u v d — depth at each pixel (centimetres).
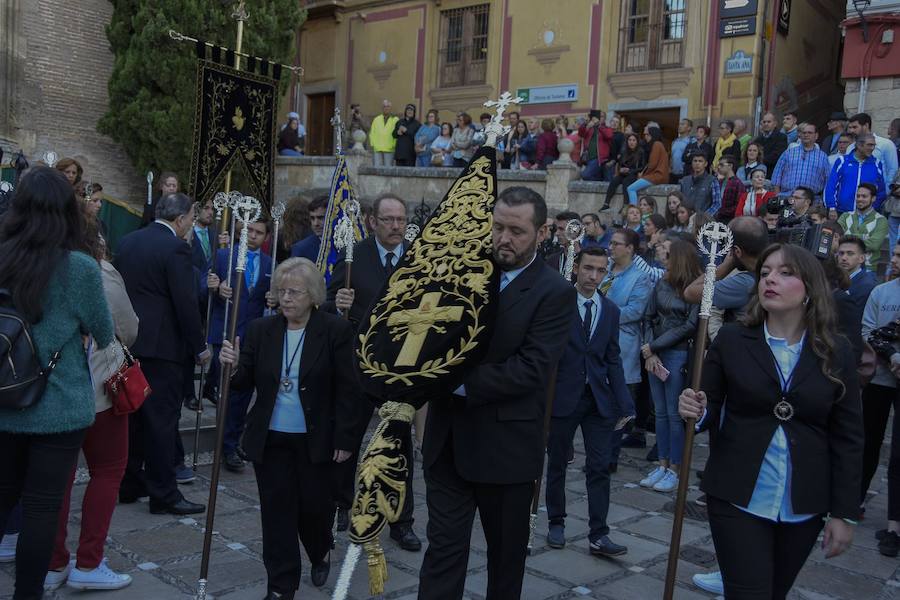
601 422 487
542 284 316
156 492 507
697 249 643
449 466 317
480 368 303
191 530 491
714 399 316
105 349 370
